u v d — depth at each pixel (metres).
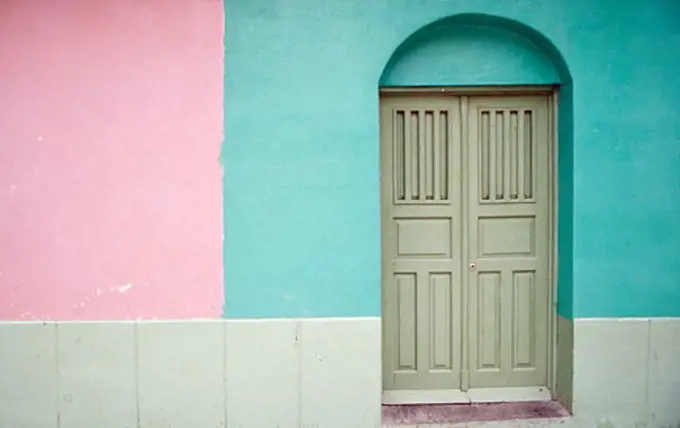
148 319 3.30
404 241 3.59
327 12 3.26
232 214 3.29
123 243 3.29
